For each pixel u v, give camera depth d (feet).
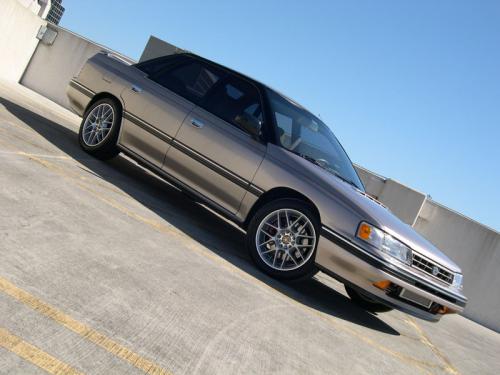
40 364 5.95
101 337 7.07
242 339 9.21
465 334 26.22
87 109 20.49
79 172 16.17
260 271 15.35
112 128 19.30
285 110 17.58
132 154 18.69
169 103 18.12
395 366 12.17
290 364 9.10
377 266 13.91
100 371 6.30
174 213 17.72
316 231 14.64
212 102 17.63
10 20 43.91
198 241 15.11
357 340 13.00
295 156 15.88
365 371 10.67
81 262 9.17
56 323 6.91
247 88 17.71
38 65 50.37
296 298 14.46
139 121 18.49
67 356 6.32
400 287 14.17
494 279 36.55
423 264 14.76
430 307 15.05
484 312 36.58
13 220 9.60
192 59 19.26
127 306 8.32
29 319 6.73
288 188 15.26
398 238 14.43
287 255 15.15
